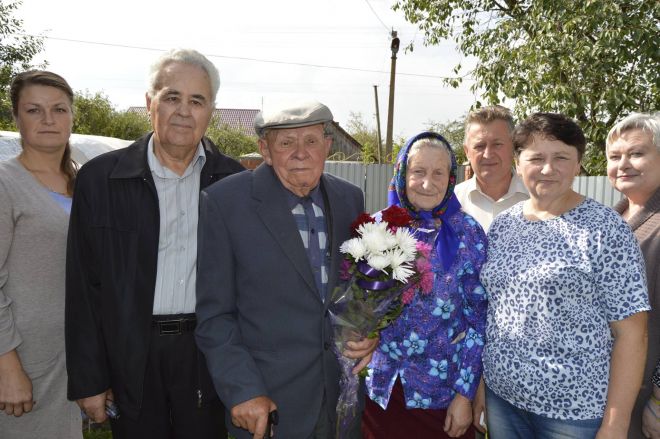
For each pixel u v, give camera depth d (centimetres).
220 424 261
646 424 232
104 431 409
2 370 244
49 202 262
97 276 238
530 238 220
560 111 786
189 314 245
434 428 247
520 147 222
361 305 215
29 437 262
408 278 218
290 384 219
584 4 744
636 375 202
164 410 247
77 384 234
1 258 244
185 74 236
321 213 232
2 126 1638
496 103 889
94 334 236
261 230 218
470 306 246
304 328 219
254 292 219
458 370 245
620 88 760
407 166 250
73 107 287
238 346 214
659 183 252
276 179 225
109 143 629
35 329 256
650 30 711
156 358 242
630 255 202
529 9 916
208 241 220
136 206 238
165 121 235
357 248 210
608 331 212
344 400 229
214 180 256
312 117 208
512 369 218
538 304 211
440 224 250
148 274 237
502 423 234
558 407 210
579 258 205
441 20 1091
